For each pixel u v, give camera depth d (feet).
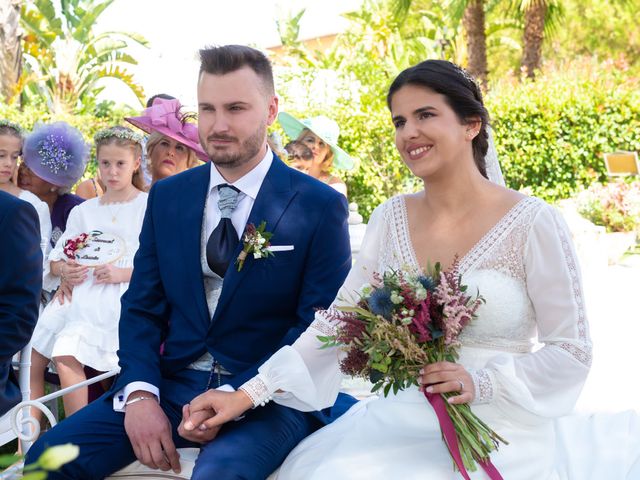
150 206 10.53
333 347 9.16
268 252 9.70
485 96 45.16
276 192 10.02
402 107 8.48
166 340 10.27
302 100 44.27
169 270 10.11
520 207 8.35
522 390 7.82
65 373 13.70
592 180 42.98
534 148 43.47
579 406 11.44
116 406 9.49
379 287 8.36
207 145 9.81
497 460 8.03
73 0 70.54
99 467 9.19
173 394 9.80
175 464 9.17
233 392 8.94
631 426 9.20
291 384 8.95
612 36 90.48
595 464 8.63
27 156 15.97
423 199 9.03
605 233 31.40
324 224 9.93
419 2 78.28
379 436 8.68
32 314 10.61
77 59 70.28
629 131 42.52
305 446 9.23
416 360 7.86
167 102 15.89
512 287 8.25
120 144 14.88
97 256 14.47
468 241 8.46
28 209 10.61
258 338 9.89
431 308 7.93
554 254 8.18
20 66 49.37
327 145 21.27
